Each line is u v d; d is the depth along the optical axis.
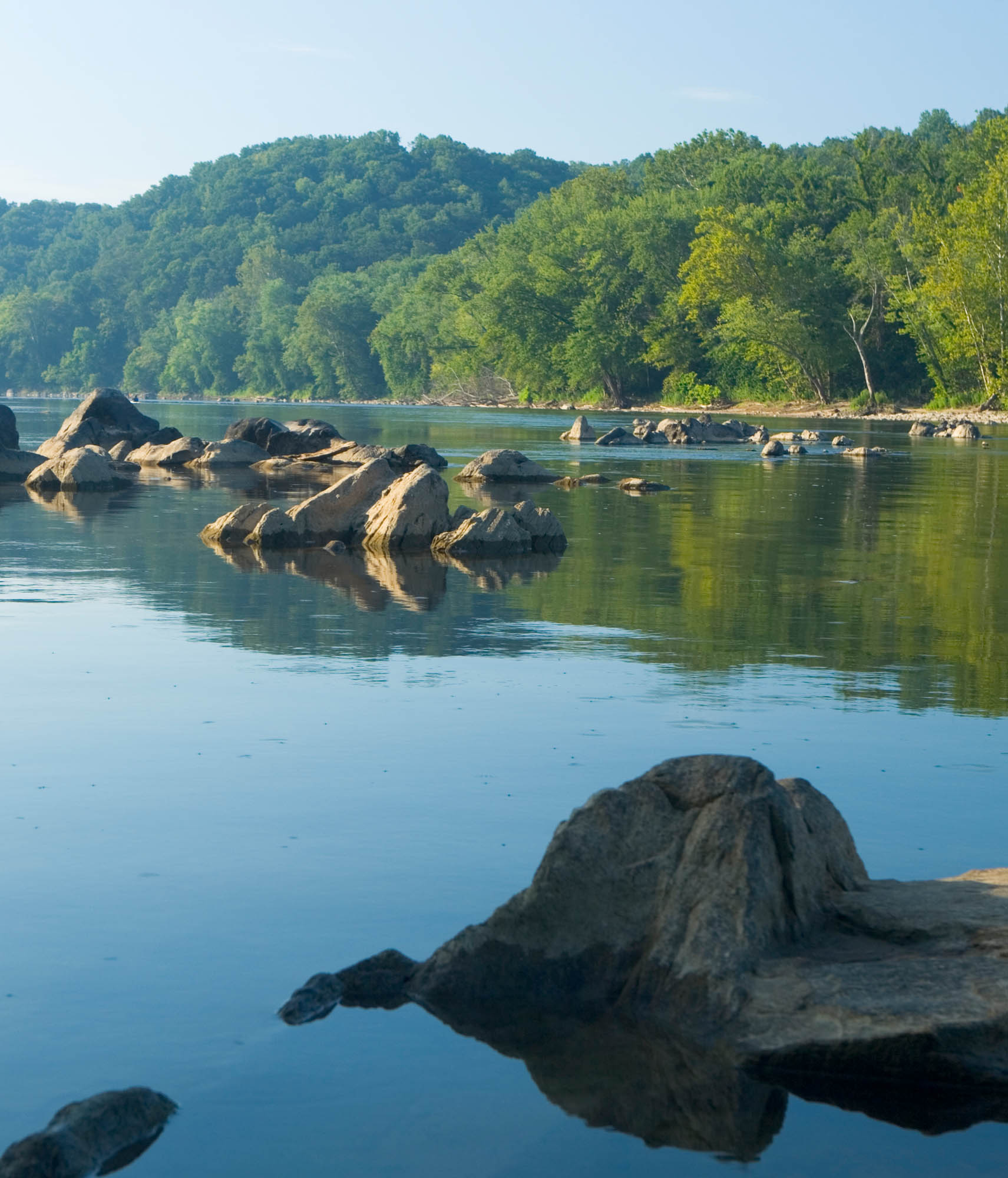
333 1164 3.95
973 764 8.17
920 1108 4.35
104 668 11.20
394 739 8.79
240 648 12.14
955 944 4.95
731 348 99.06
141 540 21.45
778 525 23.97
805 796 5.68
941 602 15.08
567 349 109.75
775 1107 4.33
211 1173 3.89
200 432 66.62
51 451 43.56
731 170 110.75
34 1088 4.32
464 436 62.69
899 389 97.25
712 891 5.05
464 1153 4.01
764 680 10.77
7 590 15.77
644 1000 4.93
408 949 5.41
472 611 14.46
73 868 6.29
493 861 6.39
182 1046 4.61
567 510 26.84
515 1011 4.98
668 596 15.58
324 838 6.72
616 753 8.41
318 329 160.12
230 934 5.54
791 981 4.75
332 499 21.50
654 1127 4.18
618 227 108.94
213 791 7.55
